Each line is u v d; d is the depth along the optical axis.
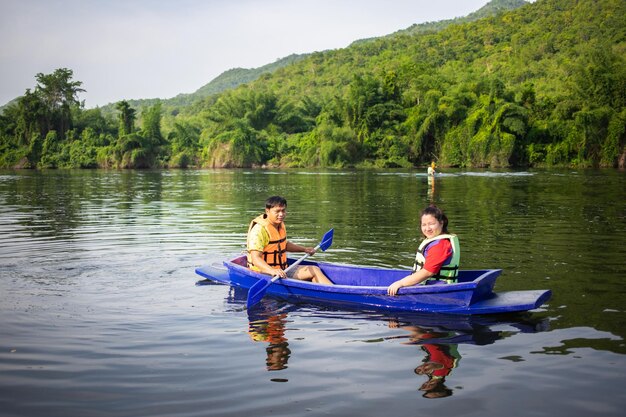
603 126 48.72
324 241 7.16
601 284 6.26
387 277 6.26
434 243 5.46
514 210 14.23
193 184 29.44
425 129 55.44
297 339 4.57
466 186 24.59
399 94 63.84
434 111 56.31
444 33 118.44
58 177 40.31
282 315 5.30
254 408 3.29
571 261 7.56
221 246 9.06
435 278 5.54
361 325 4.98
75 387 3.61
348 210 14.68
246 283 6.32
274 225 6.45
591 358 4.07
